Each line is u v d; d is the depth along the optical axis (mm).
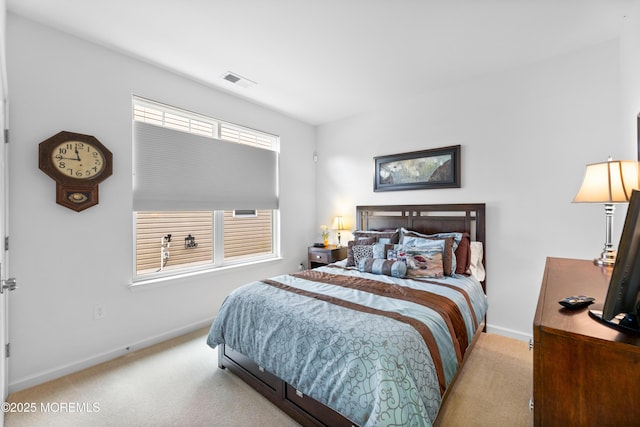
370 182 3807
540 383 870
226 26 2100
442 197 3170
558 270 1584
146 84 2605
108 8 1905
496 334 2809
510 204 2740
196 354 2463
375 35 2209
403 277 2557
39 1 1838
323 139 4348
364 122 3859
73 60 2193
